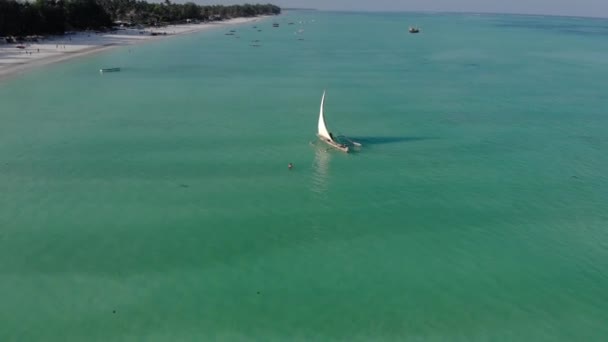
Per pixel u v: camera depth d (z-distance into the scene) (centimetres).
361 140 6088
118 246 3566
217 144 5788
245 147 5712
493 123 6962
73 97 7931
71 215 3997
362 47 16962
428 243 3738
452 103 8162
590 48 17912
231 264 3400
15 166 4959
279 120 6875
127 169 4972
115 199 4303
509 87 9700
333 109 7562
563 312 3005
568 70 12188
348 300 3058
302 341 2709
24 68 10119
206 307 2956
